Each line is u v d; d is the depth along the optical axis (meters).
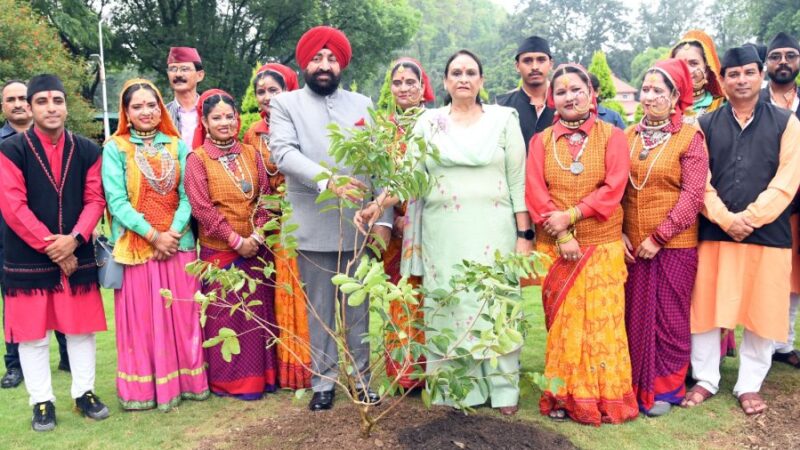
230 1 26.91
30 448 3.51
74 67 15.04
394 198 3.43
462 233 3.66
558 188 3.66
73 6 21.27
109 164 3.86
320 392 3.82
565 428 3.60
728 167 3.82
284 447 3.23
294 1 25.86
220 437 3.57
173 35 25.25
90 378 3.94
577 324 3.62
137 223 3.83
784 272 3.74
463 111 3.75
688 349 3.85
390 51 29.44
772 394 4.04
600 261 3.60
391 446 3.10
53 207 3.71
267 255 4.18
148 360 3.99
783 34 4.69
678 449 3.37
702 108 4.77
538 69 4.83
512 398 3.79
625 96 51.91
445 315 3.60
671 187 3.74
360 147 2.98
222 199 4.01
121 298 3.94
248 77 26.69
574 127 3.68
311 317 3.91
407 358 3.19
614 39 69.50
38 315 3.68
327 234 3.78
